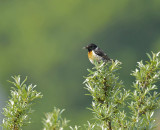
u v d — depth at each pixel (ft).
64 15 139.85
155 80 13.29
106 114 12.29
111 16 134.31
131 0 133.69
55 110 9.61
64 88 116.47
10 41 140.87
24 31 141.79
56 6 142.20
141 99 13.06
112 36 130.21
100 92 12.90
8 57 136.77
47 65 128.57
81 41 134.62
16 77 11.96
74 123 84.43
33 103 11.93
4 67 135.03
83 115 91.81
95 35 135.44
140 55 122.21
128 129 12.33
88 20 137.90
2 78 132.57
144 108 12.80
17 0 148.36
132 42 126.41
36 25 141.18
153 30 126.93
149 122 12.21
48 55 133.08
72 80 118.01
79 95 109.60
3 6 147.23
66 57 128.16
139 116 12.90
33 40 138.72
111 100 12.79
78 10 141.59
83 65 121.08
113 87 13.04
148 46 124.16
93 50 28.40
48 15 143.74
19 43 139.95
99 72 12.99
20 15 144.87
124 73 108.37
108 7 135.74
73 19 140.15
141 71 13.29
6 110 11.84
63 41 136.67
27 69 132.77
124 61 119.44
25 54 137.69
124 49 125.18
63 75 121.29
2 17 145.07
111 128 12.42
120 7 132.57
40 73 127.54
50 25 142.31
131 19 130.82
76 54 129.29
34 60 134.72
